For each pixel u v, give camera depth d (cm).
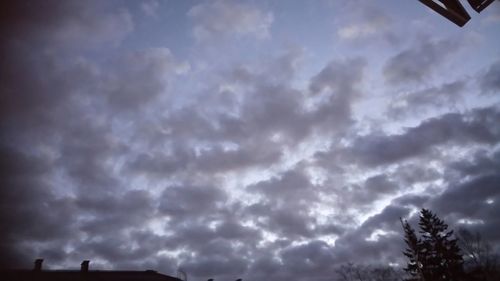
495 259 3872
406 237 4009
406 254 4072
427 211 4247
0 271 2077
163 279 2689
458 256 3800
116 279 2491
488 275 3753
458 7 464
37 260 2302
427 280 3747
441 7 465
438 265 3819
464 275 3691
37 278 2206
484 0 447
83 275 2395
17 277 2130
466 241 4062
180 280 2841
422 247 3972
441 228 4081
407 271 3994
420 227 4200
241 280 3972
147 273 2652
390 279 5400
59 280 2284
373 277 5553
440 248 3900
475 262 3962
